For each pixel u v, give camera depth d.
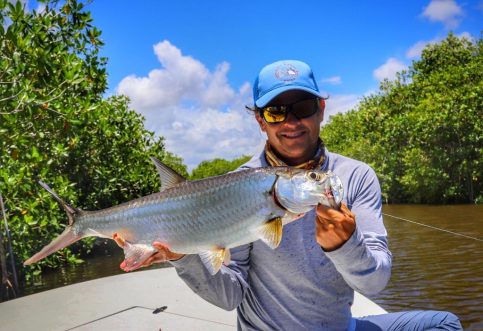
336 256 0.69
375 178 0.88
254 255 0.85
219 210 0.75
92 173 5.16
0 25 2.16
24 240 3.25
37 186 3.16
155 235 0.80
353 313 1.26
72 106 2.87
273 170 0.73
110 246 5.58
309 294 0.84
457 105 7.20
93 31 2.86
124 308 1.48
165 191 0.80
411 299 2.37
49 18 2.55
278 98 0.86
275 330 0.85
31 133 2.82
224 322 1.34
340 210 0.68
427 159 7.62
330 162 0.89
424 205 7.73
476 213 5.76
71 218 0.88
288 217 0.72
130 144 5.93
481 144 7.11
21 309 1.51
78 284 1.80
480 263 2.99
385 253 0.78
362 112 10.11
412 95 9.79
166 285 1.73
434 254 3.40
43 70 2.36
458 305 2.23
